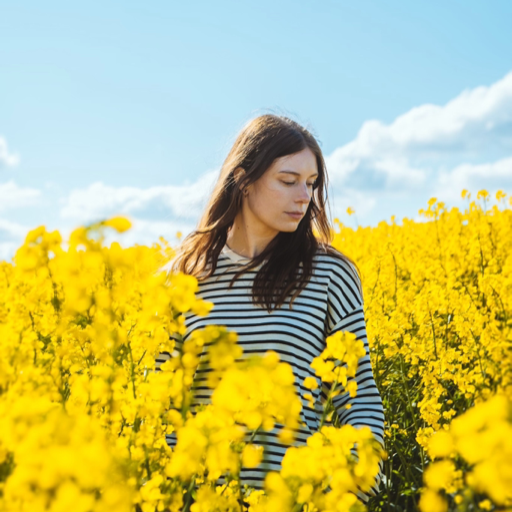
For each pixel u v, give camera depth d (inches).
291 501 69.6
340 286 103.6
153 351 100.0
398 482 129.0
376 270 233.8
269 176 104.1
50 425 55.0
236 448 75.8
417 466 132.3
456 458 72.1
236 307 102.7
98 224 69.7
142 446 79.3
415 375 166.6
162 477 74.2
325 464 70.3
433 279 236.7
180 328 79.0
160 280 76.6
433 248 298.5
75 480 52.4
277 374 72.2
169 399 82.0
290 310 101.2
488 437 50.3
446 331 169.2
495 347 124.8
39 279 81.9
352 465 73.5
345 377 82.3
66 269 70.0
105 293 73.9
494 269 220.8
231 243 109.9
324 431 74.6
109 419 82.7
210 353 76.4
